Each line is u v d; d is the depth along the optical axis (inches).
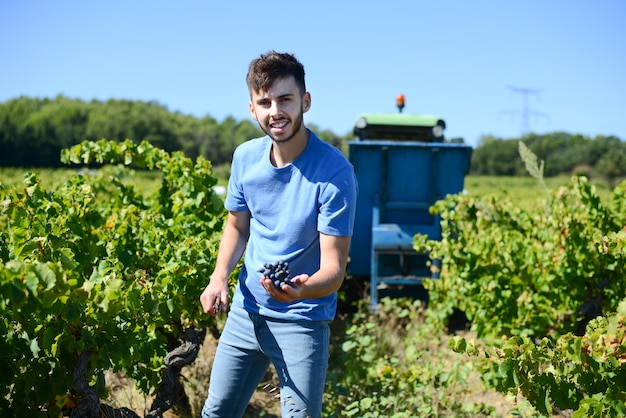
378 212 290.7
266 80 106.7
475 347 131.7
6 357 117.4
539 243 235.5
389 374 192.1
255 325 117.0
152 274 177.5
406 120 333.1
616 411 123.6
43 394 120.1
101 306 115.9
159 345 148.6
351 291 312.8
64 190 202.4
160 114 5634.8
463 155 289.1
